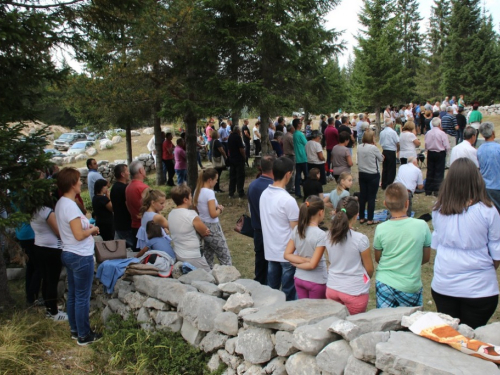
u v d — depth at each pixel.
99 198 6.22
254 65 10.64
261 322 3.07
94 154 26.62
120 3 5.43
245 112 10.81
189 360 3.62
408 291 3.29
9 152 4.42
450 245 3.03
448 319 2.60
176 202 4.92
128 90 10.88
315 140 10.10
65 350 4.12
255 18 9.59
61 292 5.46
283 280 4.46
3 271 4.98
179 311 3.88
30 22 4.44
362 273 3.44
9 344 3.87
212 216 5.34
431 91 44.16
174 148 14.24
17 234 5.12
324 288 3.86
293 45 9.91
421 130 22.11
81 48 5.58
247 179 13.66
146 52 10.27
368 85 26.56
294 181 10.61
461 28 38.97
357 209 3.69
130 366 3.75
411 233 3.27
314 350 2.68
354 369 2.44
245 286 3.98
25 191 4.32
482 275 2.95
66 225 4.03
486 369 2.11
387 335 2.53
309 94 10.54
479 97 36.78
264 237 4.57
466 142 7.32
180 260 4.83
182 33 10.42
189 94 10.88
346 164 8.68
